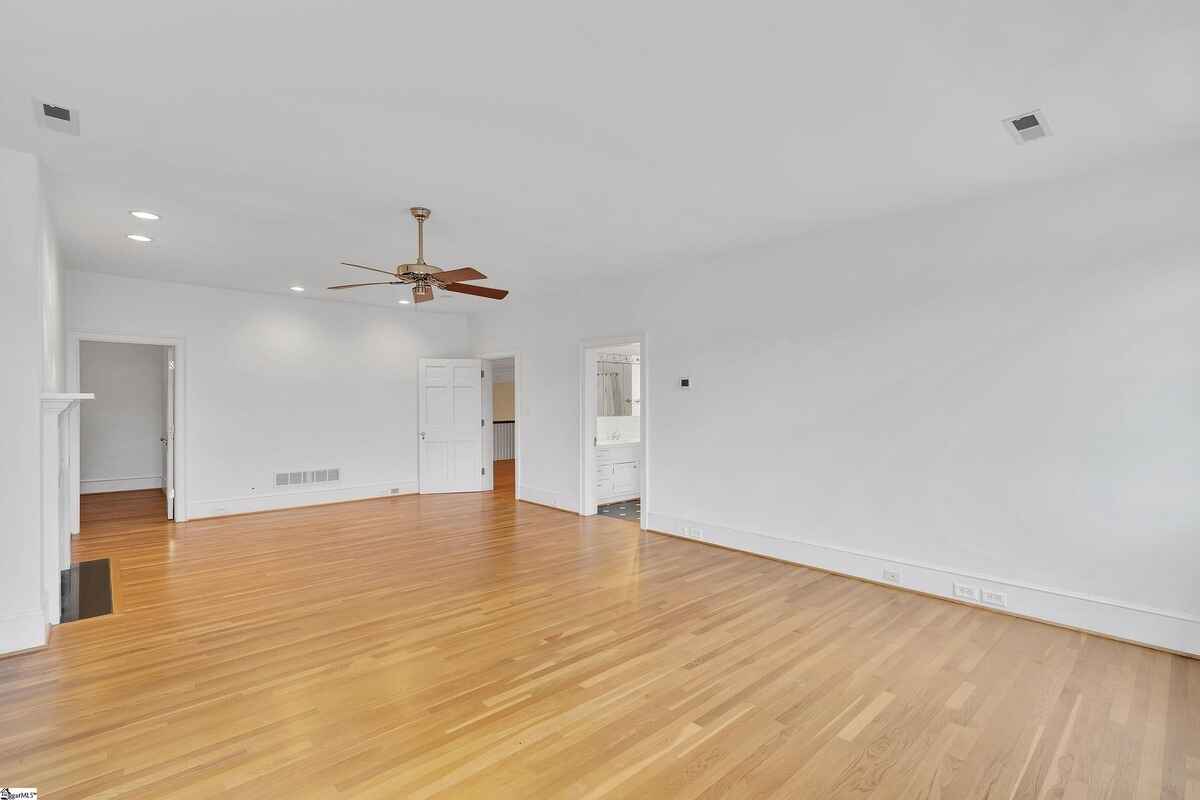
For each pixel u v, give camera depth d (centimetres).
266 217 403
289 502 698
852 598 385
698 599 384
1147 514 310
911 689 265
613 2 185
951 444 380
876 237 414
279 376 690
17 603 301
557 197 368
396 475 789
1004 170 325
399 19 194
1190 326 297
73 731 230
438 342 829
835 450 438
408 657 298
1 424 297
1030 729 233
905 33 204
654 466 576
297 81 234
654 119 267
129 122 268
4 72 226
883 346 411
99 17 191
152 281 604
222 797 192
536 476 730
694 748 220
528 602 379
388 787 198
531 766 209
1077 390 331
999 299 359
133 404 844
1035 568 346
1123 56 217
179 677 276
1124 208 316
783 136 285
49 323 372
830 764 211
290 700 255
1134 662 292
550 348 705
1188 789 197
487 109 258
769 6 188
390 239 459
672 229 435
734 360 505
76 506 566
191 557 486
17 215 297
